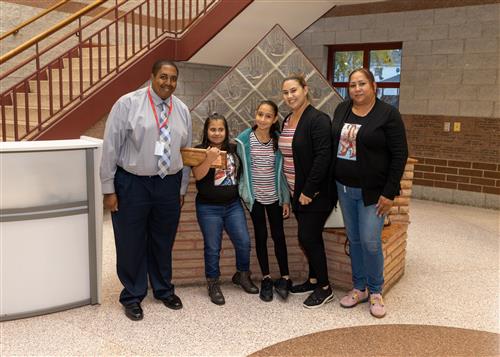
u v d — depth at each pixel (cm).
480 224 545
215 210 313
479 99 625
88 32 704
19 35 613
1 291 280
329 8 620
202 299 321
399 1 675
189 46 614
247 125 350
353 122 280
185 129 292
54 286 295
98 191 301
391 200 275
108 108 541
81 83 518
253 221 322
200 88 733
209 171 306
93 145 295
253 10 580
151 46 604
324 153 285
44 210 284
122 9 748
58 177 288
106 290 334
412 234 498
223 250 347
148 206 284
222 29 596
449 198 663
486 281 362
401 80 689
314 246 306
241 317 293
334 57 782
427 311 306
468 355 249
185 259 344
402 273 372
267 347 257
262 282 326
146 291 303
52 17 651
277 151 313
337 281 343
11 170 272
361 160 276
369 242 286
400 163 271
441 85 654
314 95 341
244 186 313
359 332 275
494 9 600
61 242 294
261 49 341
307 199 291
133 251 288
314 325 284
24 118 552
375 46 730
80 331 273
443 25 643
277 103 344
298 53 337
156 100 275
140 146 270
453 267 394
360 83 271
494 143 619
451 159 656
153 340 263
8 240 278
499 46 602
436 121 663
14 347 253
